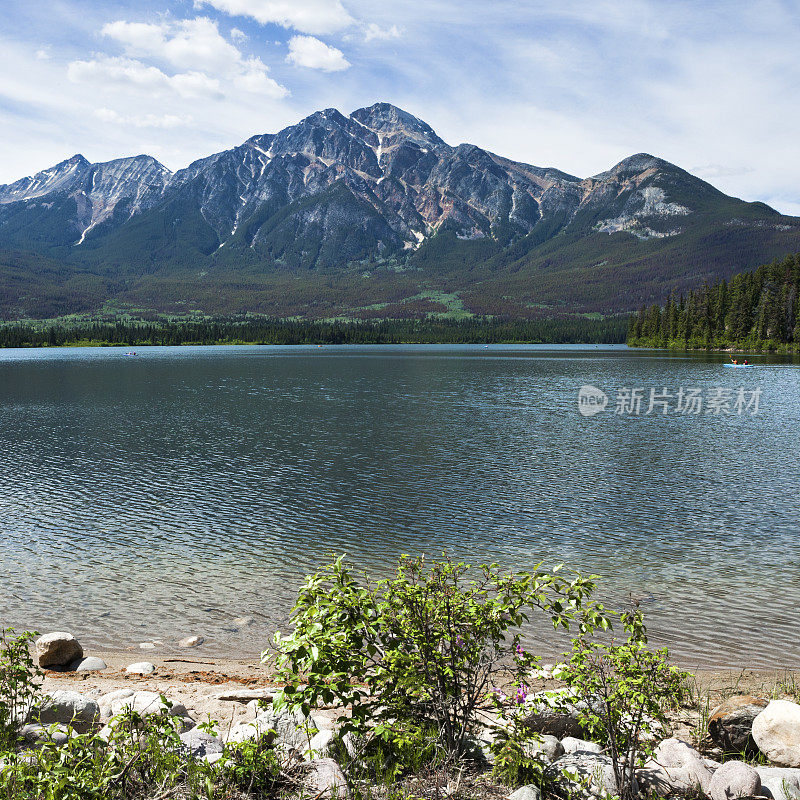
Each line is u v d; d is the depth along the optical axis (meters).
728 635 13.39
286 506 25.33
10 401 68.56
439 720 6.49
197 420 52.59
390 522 22.97
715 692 10.29
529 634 13.23
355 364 151.88
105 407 62.50
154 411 59.06
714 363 148.25
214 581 17.08
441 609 6.57
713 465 33.72
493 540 20.89
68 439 42.53
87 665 11.70
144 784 5.84
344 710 8.73
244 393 78.00
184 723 7.54
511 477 30.83
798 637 13.27
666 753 6.88
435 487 28.64
